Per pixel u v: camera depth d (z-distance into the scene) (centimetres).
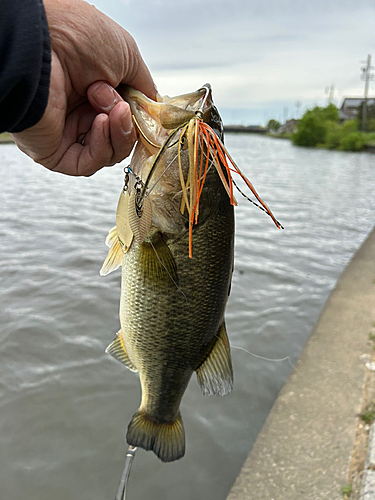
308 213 232
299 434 55
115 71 26
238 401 71
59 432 64
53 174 377
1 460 59
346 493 44
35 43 19
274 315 100
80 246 147
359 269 125
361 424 55
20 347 84
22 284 112
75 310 99
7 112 20
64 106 24
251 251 153
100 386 74
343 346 76
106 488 55
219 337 38
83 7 25
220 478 56
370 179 415
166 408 40
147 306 34
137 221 32
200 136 30
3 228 170
